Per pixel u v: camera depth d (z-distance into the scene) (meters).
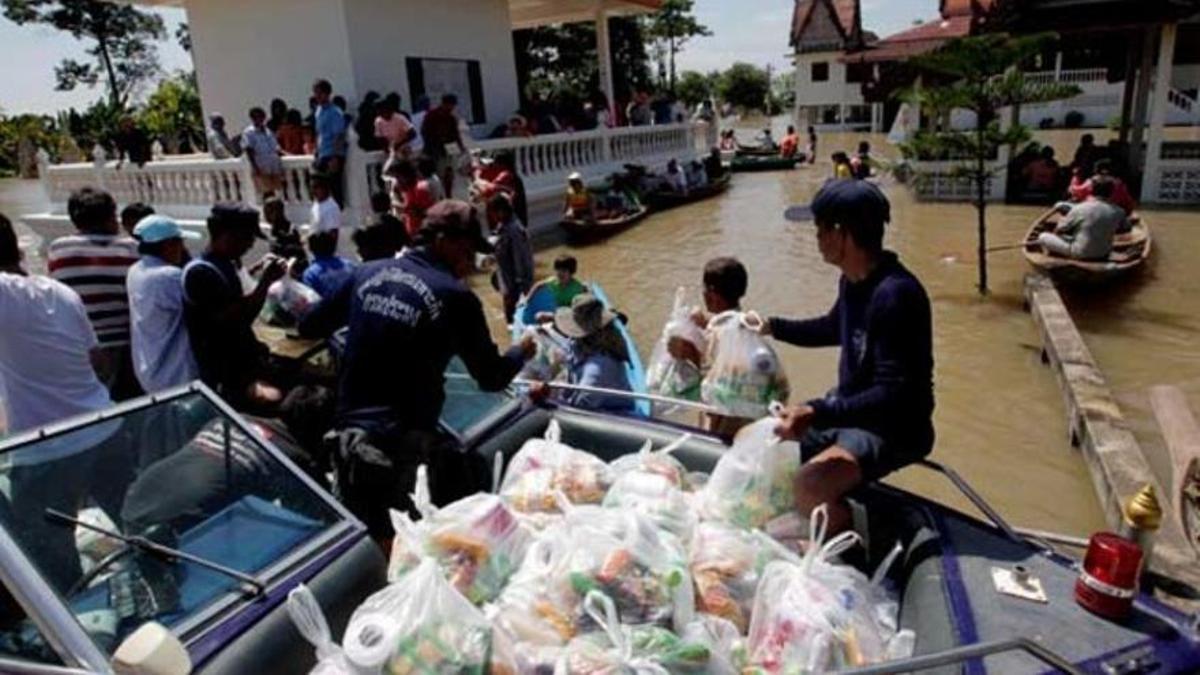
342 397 2.86
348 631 1.79
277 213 8.29
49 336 3.42
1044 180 16.27
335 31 13.49
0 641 1.89
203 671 1.89
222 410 2.55
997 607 2.11
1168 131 27.03
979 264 10.25
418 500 2.22
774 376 3.46
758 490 2.56
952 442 5.74
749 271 11.26
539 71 30.69
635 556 2.00
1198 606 3.15
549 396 3.87
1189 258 10.83
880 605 2.24
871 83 31.44
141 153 13.72
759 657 1.96
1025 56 9.61
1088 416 5.27
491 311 9.62
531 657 1.80
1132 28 15.15
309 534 2.33
